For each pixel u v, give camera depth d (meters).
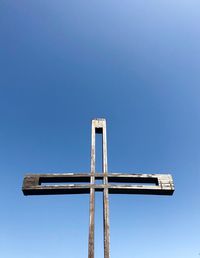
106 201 6.66
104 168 7.17
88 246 6.00
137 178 7.17
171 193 7.15
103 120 7.92
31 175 7.12
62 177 7.11
